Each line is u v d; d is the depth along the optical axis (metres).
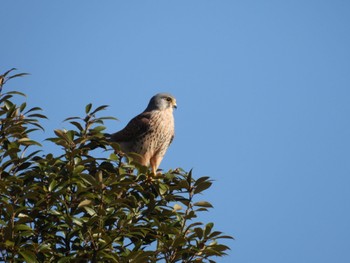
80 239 10.71
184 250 10.50
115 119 11.90
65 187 11.02
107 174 11.88
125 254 10.70
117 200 10.50
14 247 10.03
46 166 11.20
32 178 11.17
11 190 10.97
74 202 11.00
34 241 10.85
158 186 11.55
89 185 11.25
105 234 10.33
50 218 10.98
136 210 11.38
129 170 12.61
